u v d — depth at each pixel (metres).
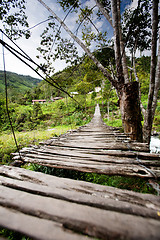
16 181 0.94
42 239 0.52
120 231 0.51
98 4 3.49
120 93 3.36
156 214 0.60
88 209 0.65
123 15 4.85
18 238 0.98
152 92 3.12
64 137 3.11
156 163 1.29
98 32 4.95
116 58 3.21
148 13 3.58
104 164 1.36
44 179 0.98
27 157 1.68
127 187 1.98
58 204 0.69
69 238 0.51
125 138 2.60
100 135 3.15
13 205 0.69
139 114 3.30
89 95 40.88
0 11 3.65
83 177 2.15
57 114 22.67
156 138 8.61
